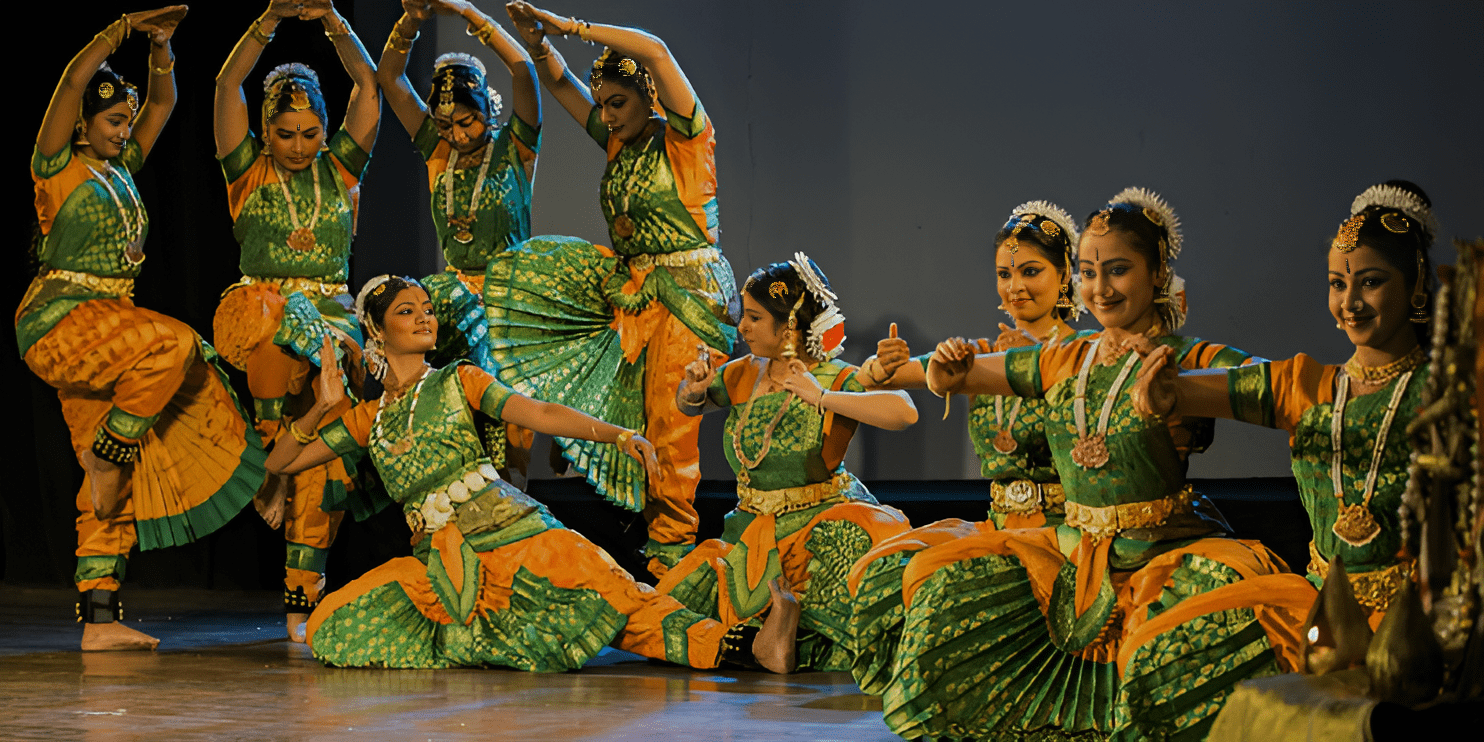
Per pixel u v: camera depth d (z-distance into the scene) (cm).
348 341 698
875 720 470
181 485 693
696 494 797
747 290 602
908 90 870
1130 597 410
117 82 667
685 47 924
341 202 717
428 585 609
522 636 593
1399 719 246
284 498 696
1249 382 392
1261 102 776
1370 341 377
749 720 469
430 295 662
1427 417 277
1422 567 281
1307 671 294
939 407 858
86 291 666
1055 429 430
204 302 948
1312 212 765
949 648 418
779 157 906
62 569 978
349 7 905
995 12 845
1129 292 421
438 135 732
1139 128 809
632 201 691
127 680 562
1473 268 272
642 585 608
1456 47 722
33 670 592
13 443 998
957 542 434
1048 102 834
